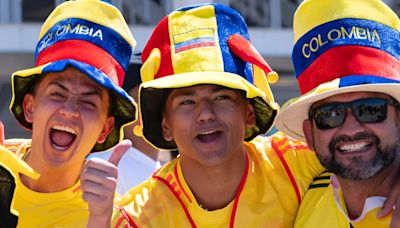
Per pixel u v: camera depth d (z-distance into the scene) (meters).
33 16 10.75
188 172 3.90
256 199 3.89
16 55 9.43
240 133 3.87
